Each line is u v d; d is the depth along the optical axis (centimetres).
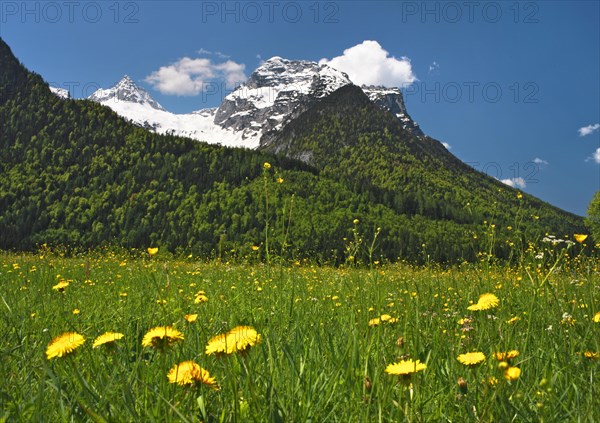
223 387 213
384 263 872
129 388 186
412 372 168
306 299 521
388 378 199
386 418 180
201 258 1389
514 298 411
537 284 327
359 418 181
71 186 14888
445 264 683
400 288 560
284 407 185
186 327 331
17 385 223
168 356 256
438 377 236
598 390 203
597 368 231
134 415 171
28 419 182
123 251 1709
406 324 301
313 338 289
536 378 217
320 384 222
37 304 484
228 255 1128
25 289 643
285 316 385
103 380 224
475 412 188
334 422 188
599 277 409
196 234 11294
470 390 212
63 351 183
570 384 206
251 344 167
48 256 1653
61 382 218
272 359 228
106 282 821
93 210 13550
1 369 240
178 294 560
